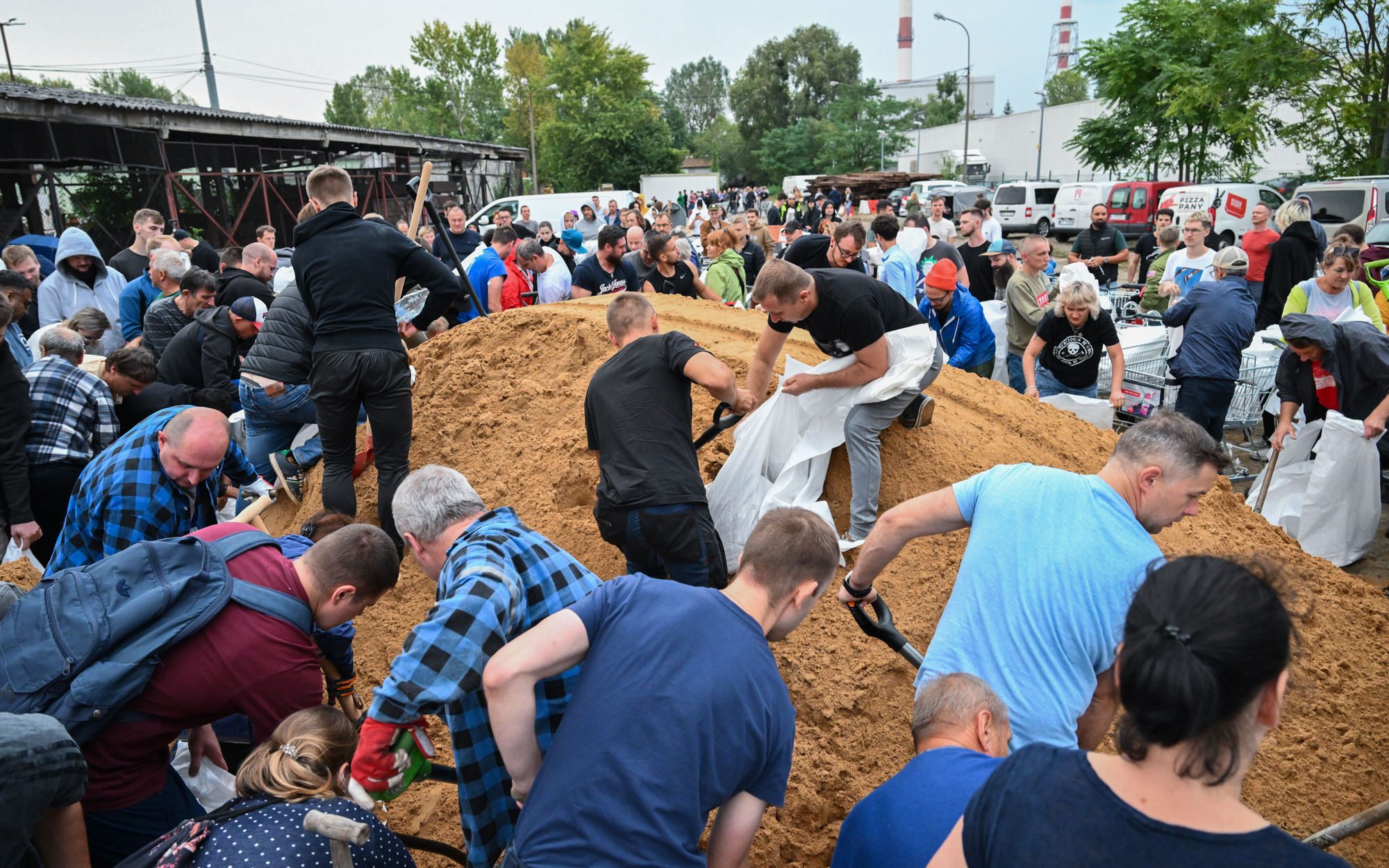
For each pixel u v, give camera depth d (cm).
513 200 2072
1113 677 260
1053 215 2873
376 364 404
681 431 335
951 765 199
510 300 814
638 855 190
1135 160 3027
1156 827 136
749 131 9244
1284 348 679
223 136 1762
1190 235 895
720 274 842
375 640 412
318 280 397
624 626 209
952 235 1101
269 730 264
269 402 486
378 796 235
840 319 366
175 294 662
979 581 257
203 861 211
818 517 231
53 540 468
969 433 461
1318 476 559
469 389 536
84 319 600
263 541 276
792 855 313
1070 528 247
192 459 328
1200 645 132
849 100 7775
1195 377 635
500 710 201
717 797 200
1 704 242
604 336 526
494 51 7562
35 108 1289
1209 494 496
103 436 473
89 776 256
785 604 222
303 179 2017
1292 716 371
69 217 1416
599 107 6706
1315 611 418
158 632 248
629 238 980
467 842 262
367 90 9975
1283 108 2984
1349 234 773
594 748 196
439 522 262
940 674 259
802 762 333
